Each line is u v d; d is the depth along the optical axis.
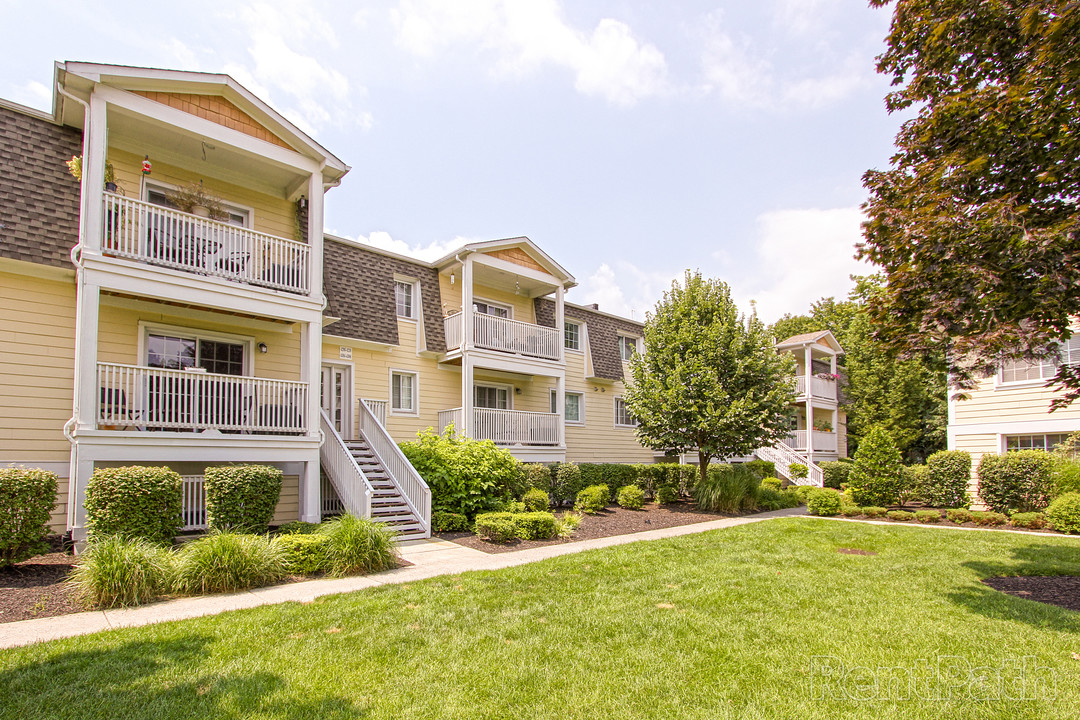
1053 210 5.48
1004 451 14.73
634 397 16.88
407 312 15.23
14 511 6.82
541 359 16.52
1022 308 5.11
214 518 8.48
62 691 3.71
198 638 4.75
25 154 8.88
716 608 5.71
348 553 7.50
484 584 6.70
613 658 4.37
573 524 11.44
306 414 10.39
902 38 6.61
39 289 9.05
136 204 8.95
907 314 5.95
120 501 7.44
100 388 8.43
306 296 10.66
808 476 23.08
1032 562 7.97
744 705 3.60
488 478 12.29
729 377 15.60
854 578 7.01
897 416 25.58
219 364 11.34
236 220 11.62
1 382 8.60
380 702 3.62
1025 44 5.61
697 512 15.05
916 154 6.32
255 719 3.39
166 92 9.33
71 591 6.18
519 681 3.95
